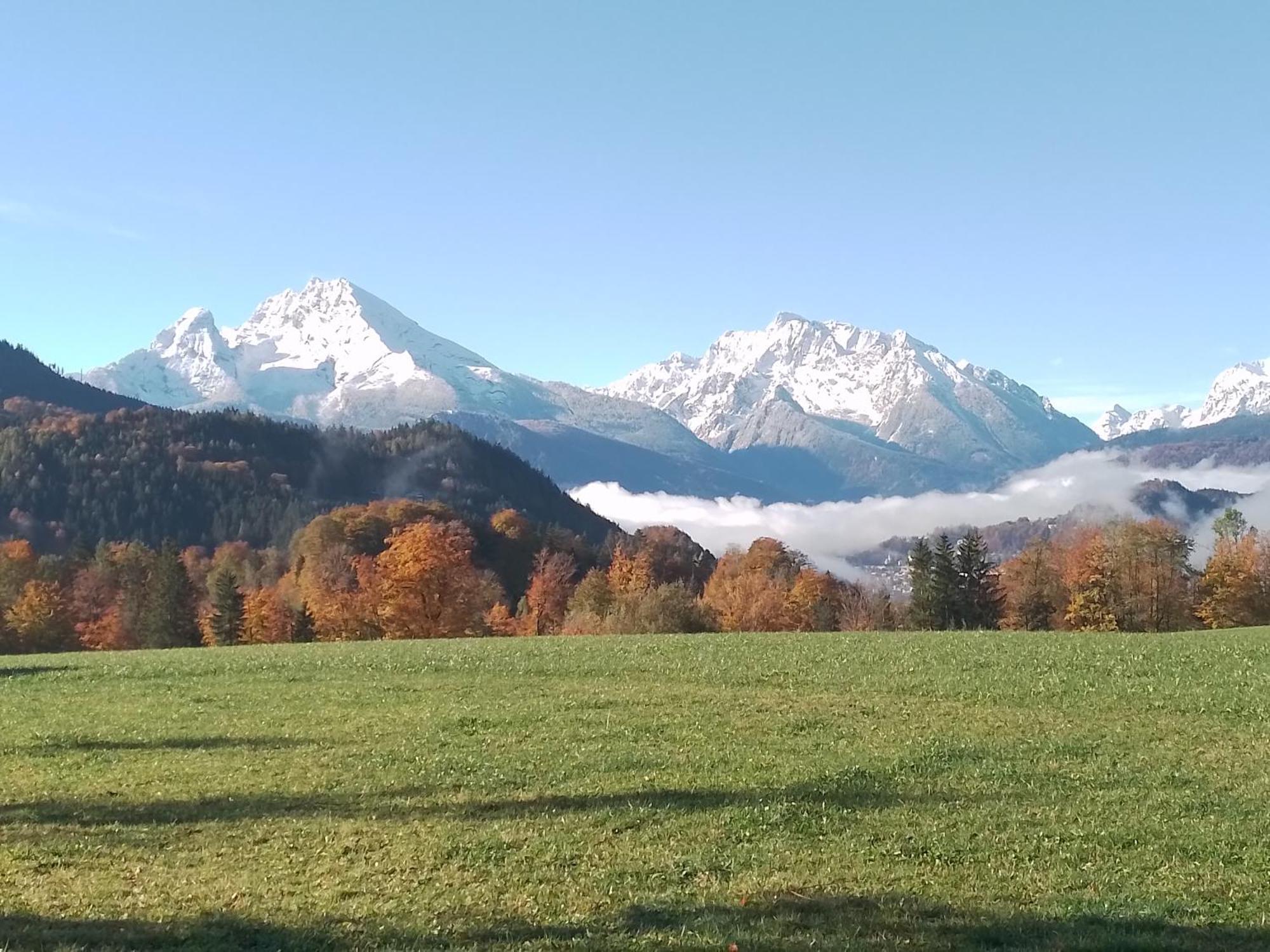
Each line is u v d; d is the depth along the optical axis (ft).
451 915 47.98
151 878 54.24
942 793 70.18
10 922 47.16
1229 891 49.98
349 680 139.54
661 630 337.93
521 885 52.24
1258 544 342.03
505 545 539.70
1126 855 56.03
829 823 63.16
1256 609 330.13
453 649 179.32
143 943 44.55
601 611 378.12
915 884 51.44
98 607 399.44
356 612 327.47
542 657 160.45
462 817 66.13
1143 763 78.33
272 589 424.46
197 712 113.29
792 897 49.62
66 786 76.74
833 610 402.11
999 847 57.67
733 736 91.76
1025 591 378.94
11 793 74.84
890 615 403.34
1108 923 45.65
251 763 84.43
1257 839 58.34
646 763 80.84
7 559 398.42
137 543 503.61
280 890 51.96
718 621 369.30
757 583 392.06
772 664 142.51
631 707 109.40
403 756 85.97
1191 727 92.84
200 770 81.71
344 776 78.59
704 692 120.06
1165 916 46.44
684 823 63.57
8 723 108.58
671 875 53.36
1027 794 69.62
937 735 90.68
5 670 163.22
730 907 48.42
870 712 103.81
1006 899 49.14
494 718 103.96
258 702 119.96
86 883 53.47
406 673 146.82
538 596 389.60
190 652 196.13
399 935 45.29
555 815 66.13
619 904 49.01
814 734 92.43
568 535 623.77
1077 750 83.41
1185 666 129.39
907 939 43.96
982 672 129.49
